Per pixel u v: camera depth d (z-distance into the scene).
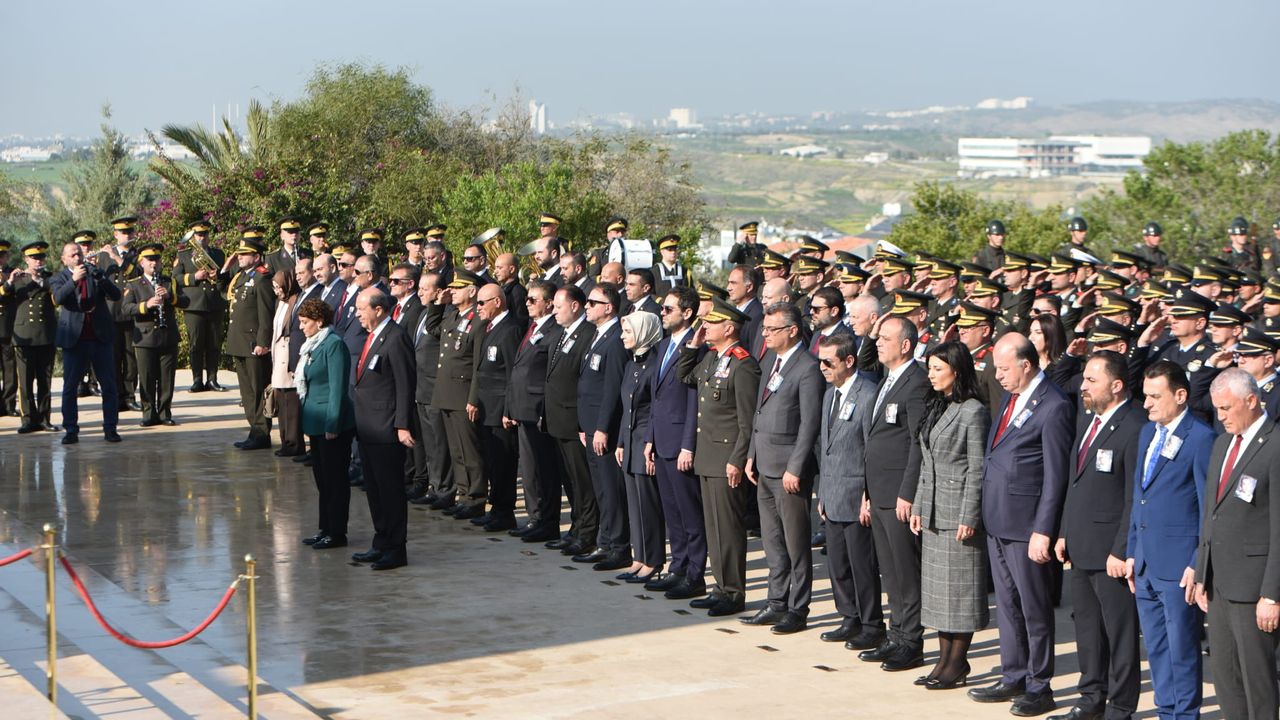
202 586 10.52
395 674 8.39
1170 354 10.94
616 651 8.91
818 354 9.37
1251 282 13.30
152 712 7.48
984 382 10.16
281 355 15.37
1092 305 13.04
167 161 32.03
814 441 9.16
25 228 49.62
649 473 10.41
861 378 8.97
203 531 12.40
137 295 18.08
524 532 12.15
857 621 9.18
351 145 36.41
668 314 10.25
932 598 8.12
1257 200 35.84
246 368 16.41
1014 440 7.78
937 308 12.68
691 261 32.75
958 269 12.77
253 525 12.65
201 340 20.86
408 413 11.01
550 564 11.32
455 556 11.58
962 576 8.05
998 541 7.87
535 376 11.83
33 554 11.38
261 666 8.55
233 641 9.07
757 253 16.34
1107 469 7.39
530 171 29.42
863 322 9.98
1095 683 7.53
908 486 8.26
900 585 8.58
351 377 11.51
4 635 9.02
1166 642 7.24
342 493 11.81
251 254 16.11
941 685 8.15
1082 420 9.81
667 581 10.47
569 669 8.50
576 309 11.51
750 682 8.26
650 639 9.20
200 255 20.05
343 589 10.47
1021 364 7.73
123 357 19.42
